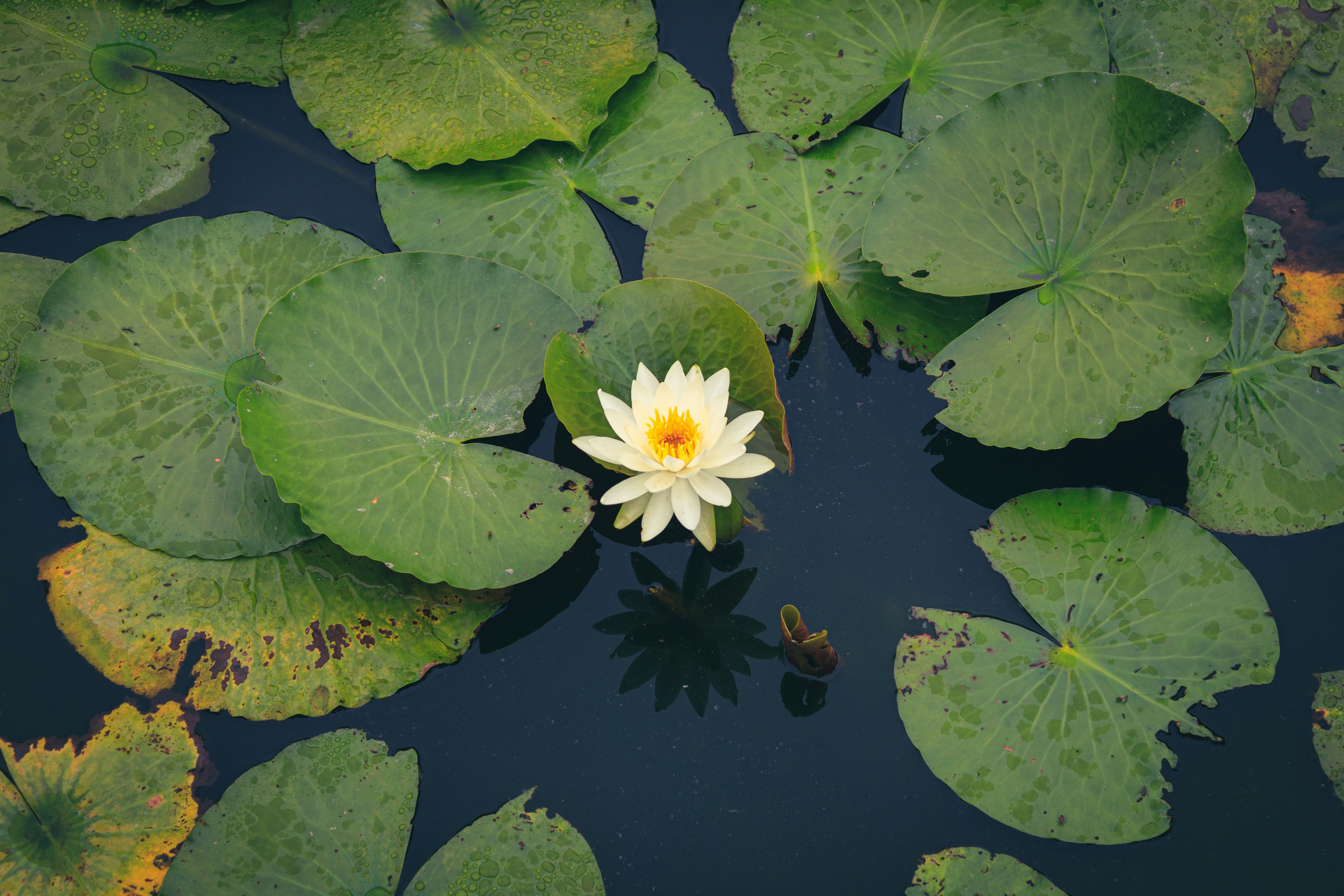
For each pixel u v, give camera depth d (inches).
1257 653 75.0
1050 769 70.9
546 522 79.4
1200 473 83.4
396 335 84.5
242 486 81.4
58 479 80.4
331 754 73.9
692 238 91.8
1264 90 101.7
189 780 72.9
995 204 86.4
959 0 102.0
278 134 100.7
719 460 73.9
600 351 82.3
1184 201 82.3
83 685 75.7
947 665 76.4
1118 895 68.3
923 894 68.7
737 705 77.4
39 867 68.8
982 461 86.7
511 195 95.3
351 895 68.1
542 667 79.2
